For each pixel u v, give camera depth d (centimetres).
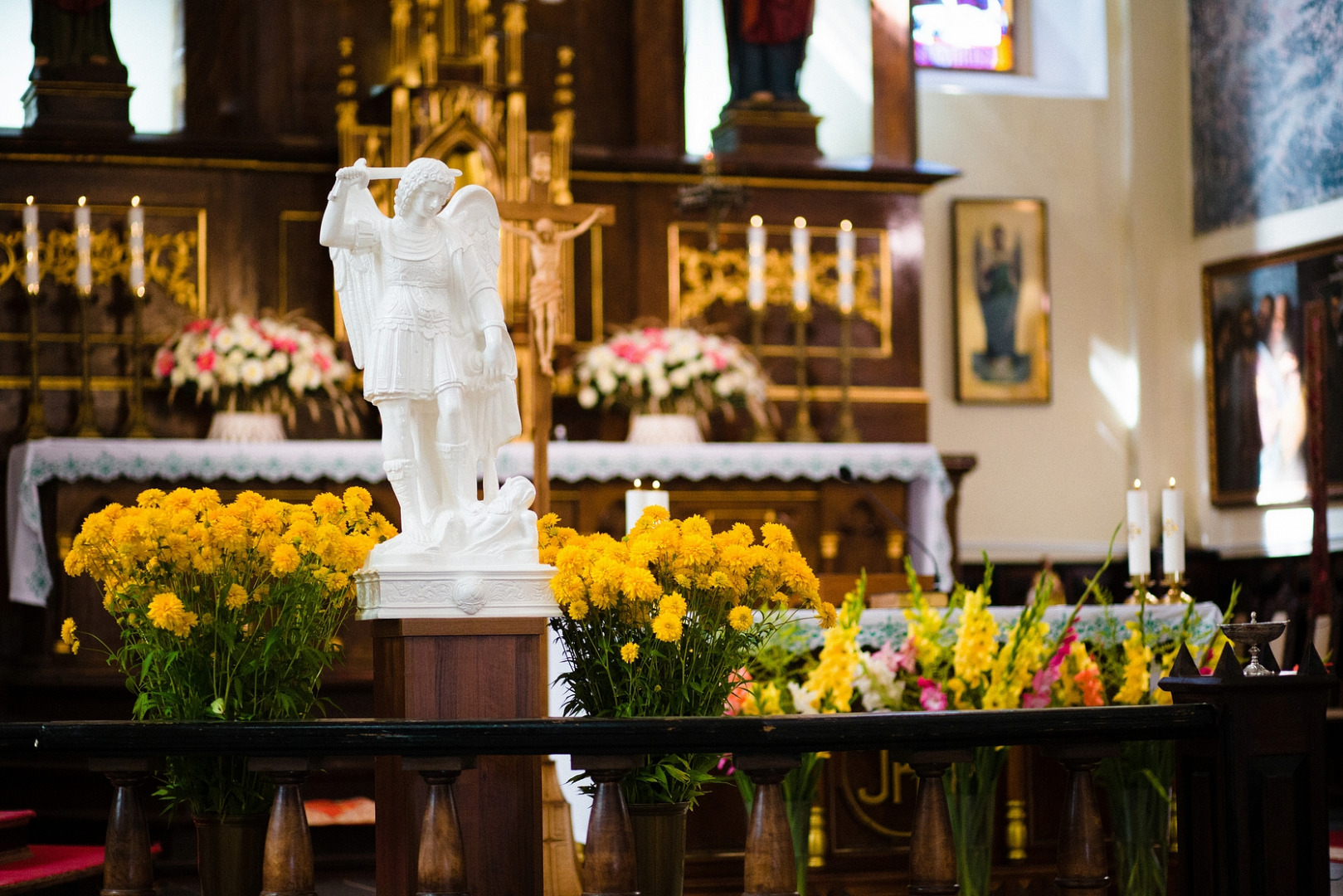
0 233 954
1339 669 881
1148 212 1225
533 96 1075
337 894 689
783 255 1077
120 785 331
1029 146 1229
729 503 919
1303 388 1100
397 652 361
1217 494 1184
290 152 994
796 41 1108
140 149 974
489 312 377
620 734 313
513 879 358
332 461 836
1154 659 545
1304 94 1106
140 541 354
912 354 1089
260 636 365
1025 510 1200
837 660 495
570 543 390
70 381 954
